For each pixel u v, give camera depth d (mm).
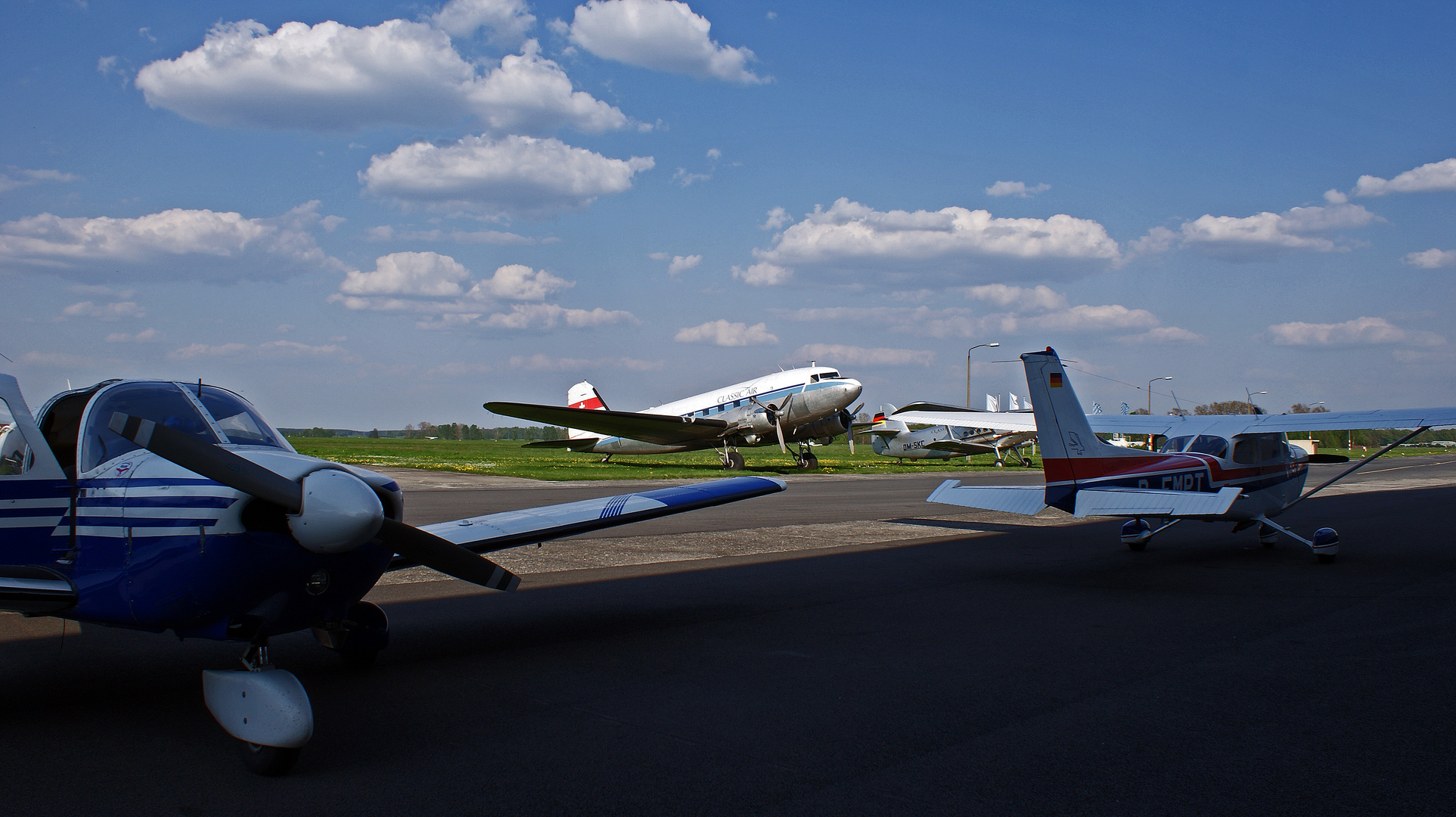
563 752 3648
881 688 4641
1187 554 10500
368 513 3463
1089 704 4340
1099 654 5418
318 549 3480
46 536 4254
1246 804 3082
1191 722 4023
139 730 3969
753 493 6473
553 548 10859
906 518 14961
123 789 3248
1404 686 4645
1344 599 7391
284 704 3346
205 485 3666
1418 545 11250
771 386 30312
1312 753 3613
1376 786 3250
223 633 3762
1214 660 5258
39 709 4293
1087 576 8695
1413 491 22203
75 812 3021
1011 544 11445
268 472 3480
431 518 12906
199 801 3133
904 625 6332
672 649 5570
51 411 4699
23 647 5617
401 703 4371
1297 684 4695
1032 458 44594
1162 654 5418
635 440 31938
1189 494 8328
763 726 3992
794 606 7086
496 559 9828
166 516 3736
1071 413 9195
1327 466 40000
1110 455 9328
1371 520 14672
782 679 4836
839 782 3307
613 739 3809
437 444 71188
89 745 3756
